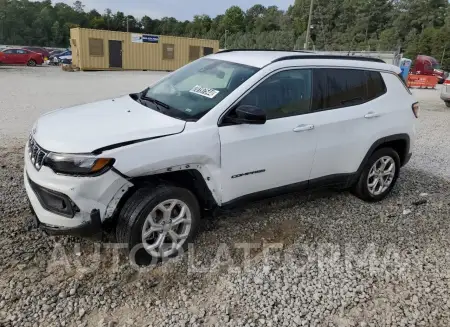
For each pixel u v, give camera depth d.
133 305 2.80
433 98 17.47
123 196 3.07
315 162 4.01
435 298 3.05
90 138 2.94
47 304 2.74
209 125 3.31
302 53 4.23
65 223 2.89
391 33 65.50
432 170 6.17
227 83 3.64
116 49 28.84
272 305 2.88
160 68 31.41
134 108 3.64
